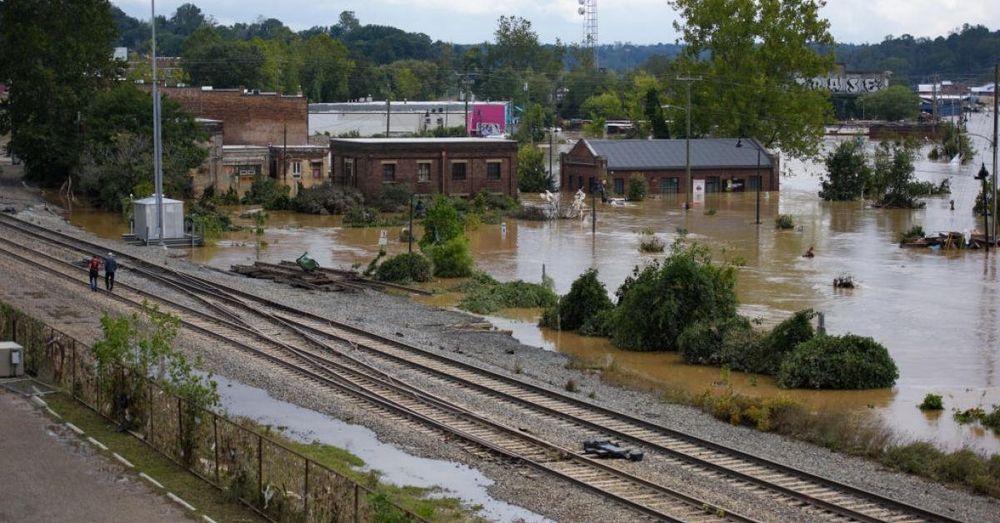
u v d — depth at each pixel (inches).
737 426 1257.4
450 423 1232.8
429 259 2365.9
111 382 1168.2
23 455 1049.5
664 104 5836.6
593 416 1269.7
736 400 1295.5
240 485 954.7
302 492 926.4
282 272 2322.8
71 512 909.2
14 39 3772.1
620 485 1026.1
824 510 964.6
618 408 1311.5
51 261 2353.6
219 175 4131.4
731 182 4749.0
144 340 1221.7
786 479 1048.8
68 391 1274.6
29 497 941.2
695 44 5191.9
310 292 2135.8
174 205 2834.6
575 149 4722.0
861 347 1515.7
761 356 1578.5
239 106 4579.2
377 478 1047.6
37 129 3786.9
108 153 3646.7
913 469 1099.3
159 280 2167.8
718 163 4724.4
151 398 1095.0
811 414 1272.1
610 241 3093.0
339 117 5949.8
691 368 1609.3
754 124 5083.7
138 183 3535.9
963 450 1133.7
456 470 1079.6
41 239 2696.9
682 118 5255.9
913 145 6190.9
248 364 1496.1
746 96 5054.1
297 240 3051.2
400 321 1860.2
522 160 4800.7
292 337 1686.8
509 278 2427.4
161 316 1298.0
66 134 3843.5
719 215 3841.0
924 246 2982.3
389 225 3412.9
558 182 5000.0
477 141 4084.6
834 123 5438.0
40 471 1007.0
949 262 2714.1
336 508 868.0
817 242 3095.5
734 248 2957.7
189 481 996.6
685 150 4744.1
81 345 1349.7
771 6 5054.1
